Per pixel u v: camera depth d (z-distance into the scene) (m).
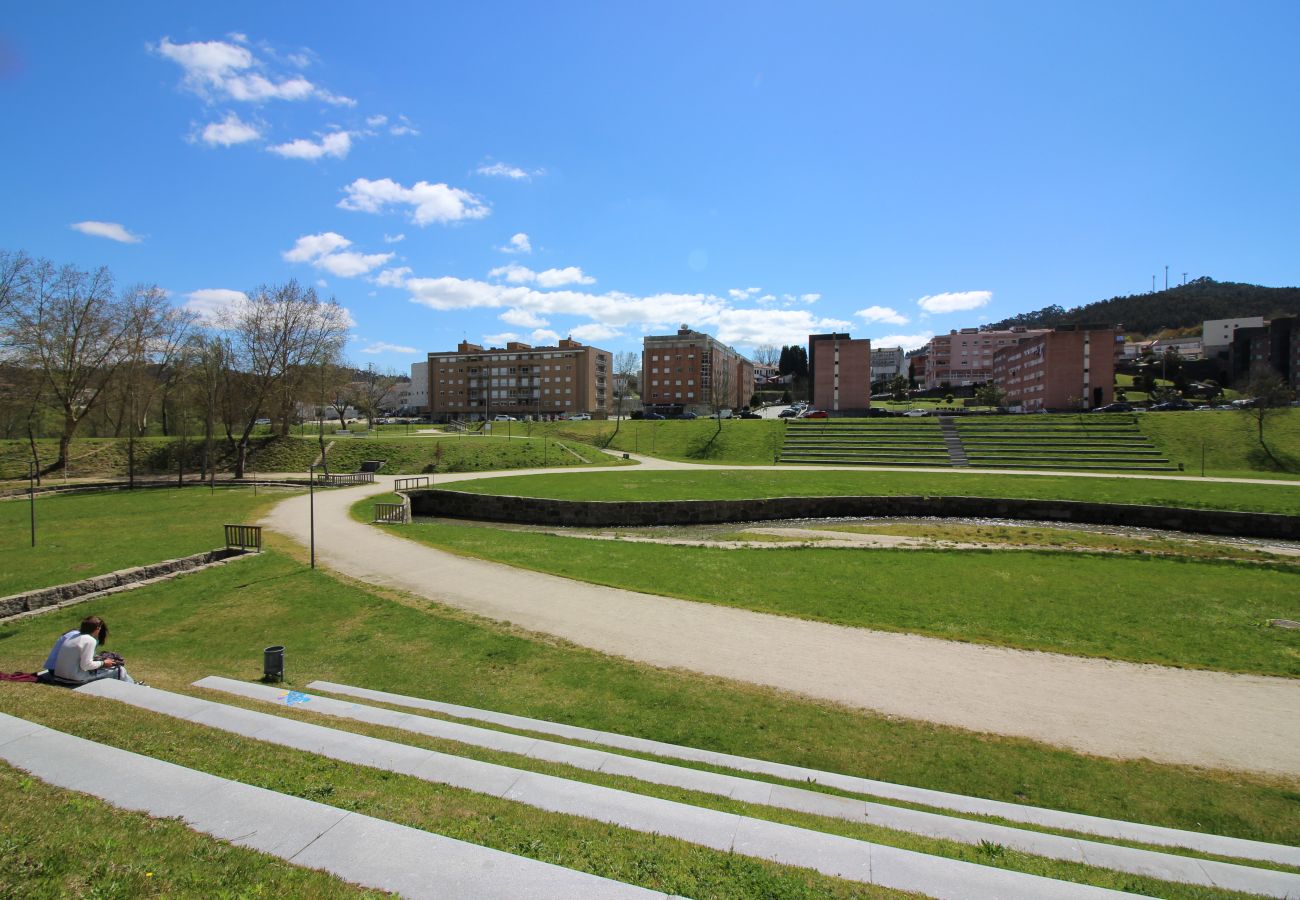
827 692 12.20
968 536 31.80
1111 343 84.69
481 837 5.14
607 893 4.14
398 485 43.22
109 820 4.85
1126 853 6.58
